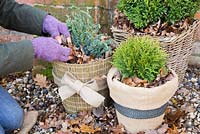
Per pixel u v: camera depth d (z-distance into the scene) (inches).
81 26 60.0
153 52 54.6
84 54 59.2
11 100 60.4
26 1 71.8
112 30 63.8
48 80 73.0
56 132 61.1
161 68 55.7
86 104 62.7
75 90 59.3
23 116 61.8
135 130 58.2
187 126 60.9
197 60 76.8
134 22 61.2
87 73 58.7
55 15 71.2
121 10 63.2
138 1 60.5
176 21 61.6
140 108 55.0
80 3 69.3
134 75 55.2
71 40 59.7
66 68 58.8
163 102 55.6
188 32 62.4
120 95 55.1
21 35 75.6
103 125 61.2
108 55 59.6
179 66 66.3
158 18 60.7
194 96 67.5
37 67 73.0
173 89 55.3
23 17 58.6
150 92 52.9
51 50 53.9
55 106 66.6
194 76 73.2
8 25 60.0
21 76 74.9
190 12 62.4
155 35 60.8
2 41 76.7
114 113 63.1
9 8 58.8
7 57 51.0
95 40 59.2
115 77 56.6
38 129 62.1
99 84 59.9
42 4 71.0
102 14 70.9
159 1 59.7
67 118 63.2
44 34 59.7
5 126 59.4
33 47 52.5
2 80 74.4
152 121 57.3
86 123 61.8
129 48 54.9
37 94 69.9
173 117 62.0
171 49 61.7
